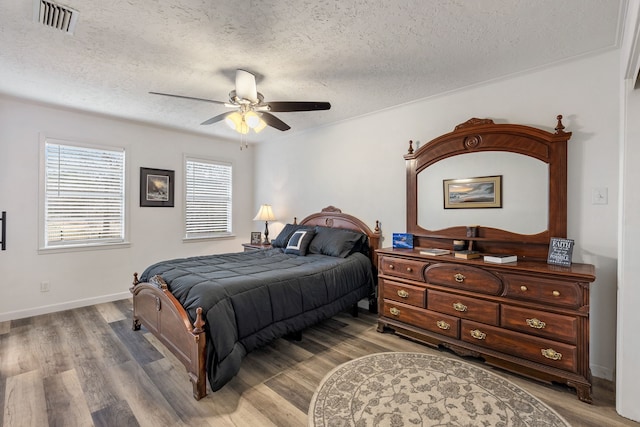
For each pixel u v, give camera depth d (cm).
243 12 179
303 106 254
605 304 223
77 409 183
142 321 282
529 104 258
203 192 487
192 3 170
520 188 260
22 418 175
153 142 428
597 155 227
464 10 178
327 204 422
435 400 193
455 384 210
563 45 216
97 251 382
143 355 249
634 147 180
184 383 211
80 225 372
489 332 231
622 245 185
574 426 171
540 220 251
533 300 212
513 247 263
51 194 351
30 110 333
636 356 176
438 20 188
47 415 178
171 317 227
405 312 280
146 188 421
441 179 306
